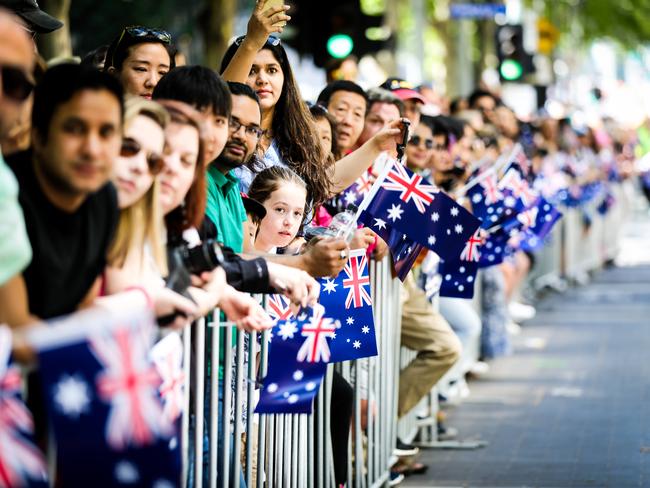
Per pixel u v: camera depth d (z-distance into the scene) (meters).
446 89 35.56
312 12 17.70
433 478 10.11
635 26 54.38
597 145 26.44
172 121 5.30
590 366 15.61
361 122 10.28
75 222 4.54
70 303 4.59
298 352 6.49
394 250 8.12
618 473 10.13
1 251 4.08
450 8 29.22
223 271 5.53
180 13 27.19
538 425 12.10
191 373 5.80
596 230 27.17
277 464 7.01
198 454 5.84
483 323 15.50
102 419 3.95
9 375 3.98
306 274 5.99
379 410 9.34
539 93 30.19
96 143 4.39
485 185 11.87
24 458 3.97
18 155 4.49
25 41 4.38
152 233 5.08
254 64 8.19
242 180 7.88
